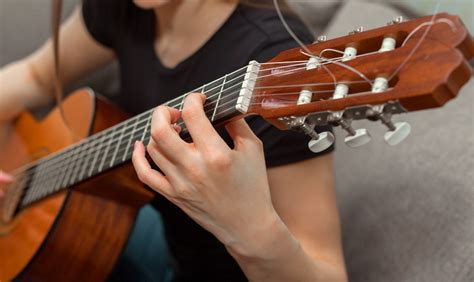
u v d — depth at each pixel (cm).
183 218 99
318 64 63
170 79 96
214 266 101
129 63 107
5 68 143
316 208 81
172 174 67
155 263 120
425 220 88
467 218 84
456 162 90
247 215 67
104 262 106
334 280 78
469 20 114
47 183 108
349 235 98
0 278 111
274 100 66
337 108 58
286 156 79
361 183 101
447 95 54
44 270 107
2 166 132
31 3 157
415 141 97
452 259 82
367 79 59
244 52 86
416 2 122
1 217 117
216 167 63
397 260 89
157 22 102
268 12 88
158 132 64
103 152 93
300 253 73
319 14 140
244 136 67
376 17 119
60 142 119
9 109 135
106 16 114
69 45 128
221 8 91
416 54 56
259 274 74
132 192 101
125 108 112
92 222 104
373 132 105
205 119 64
